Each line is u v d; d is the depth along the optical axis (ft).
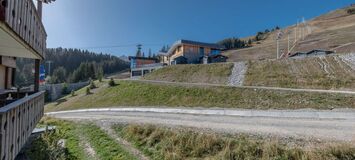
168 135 38.32
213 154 32.53
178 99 90.33
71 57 433.48
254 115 55.62
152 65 182.80
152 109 76.59
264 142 32.04
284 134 35.32
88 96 129.39
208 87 94.17
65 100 144.05
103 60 433.89
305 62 115.03
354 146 28.12
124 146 39.17
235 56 248.52
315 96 69.77
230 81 110.32
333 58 112.37
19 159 34.76
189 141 35.40
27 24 20.40
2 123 15.57
